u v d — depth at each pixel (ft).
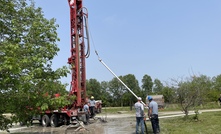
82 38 71.15
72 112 65.62
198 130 40.65
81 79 71.31
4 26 33.30
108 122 69.41
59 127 65.77
